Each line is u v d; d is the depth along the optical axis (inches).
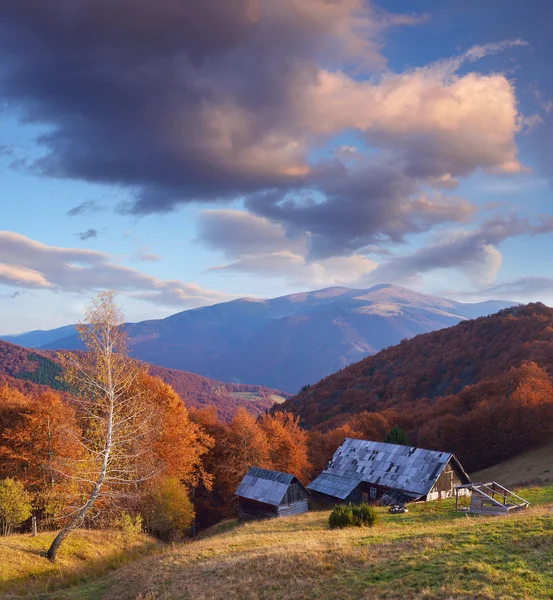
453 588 645.9
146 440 1524.4
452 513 1478.8
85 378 1236.5
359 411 5541.3
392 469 2135.8
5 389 2313.0
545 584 615.8
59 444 1620.3
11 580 1026.1
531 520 945.5
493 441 3336.6
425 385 5634.8
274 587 799.7
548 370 4291.3
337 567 835.4
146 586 921.5
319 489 2256.4
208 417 2753.4
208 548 1149.7
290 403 6761.8
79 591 992.2
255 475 2177.7
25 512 1401.3
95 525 1593.3
